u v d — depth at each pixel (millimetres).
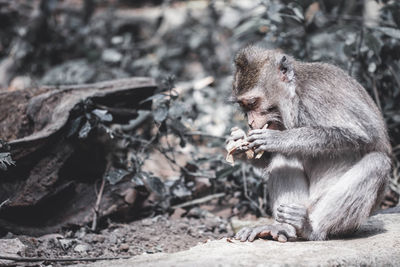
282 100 8852
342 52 12570
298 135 8406
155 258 7492
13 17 19578
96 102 10586
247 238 8273
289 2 12523
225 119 13766
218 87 16547
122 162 10945
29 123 10398
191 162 11711
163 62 19891
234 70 9445
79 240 9680
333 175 8789
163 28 22156
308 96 8664
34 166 9656
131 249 9445
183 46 21234
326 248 7645
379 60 11805
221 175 11164
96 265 7336
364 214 8055
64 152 9852
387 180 8453
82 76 16312
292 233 8227
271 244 7961
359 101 8578
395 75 12625
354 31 12484
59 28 19609
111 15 21859
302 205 8227
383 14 12922
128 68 17906
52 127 9727
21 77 18016
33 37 18422
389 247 7746
